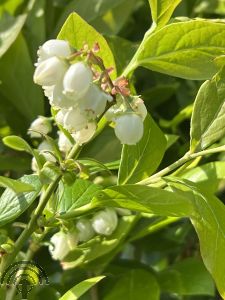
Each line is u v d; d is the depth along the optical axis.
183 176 0.18
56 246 0.17
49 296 0.19
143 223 0.20
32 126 0.18
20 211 0.15
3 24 0.22
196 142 0.16
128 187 0.14
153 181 0.16
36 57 0.23
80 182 0.17
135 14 0.26
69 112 0.13
